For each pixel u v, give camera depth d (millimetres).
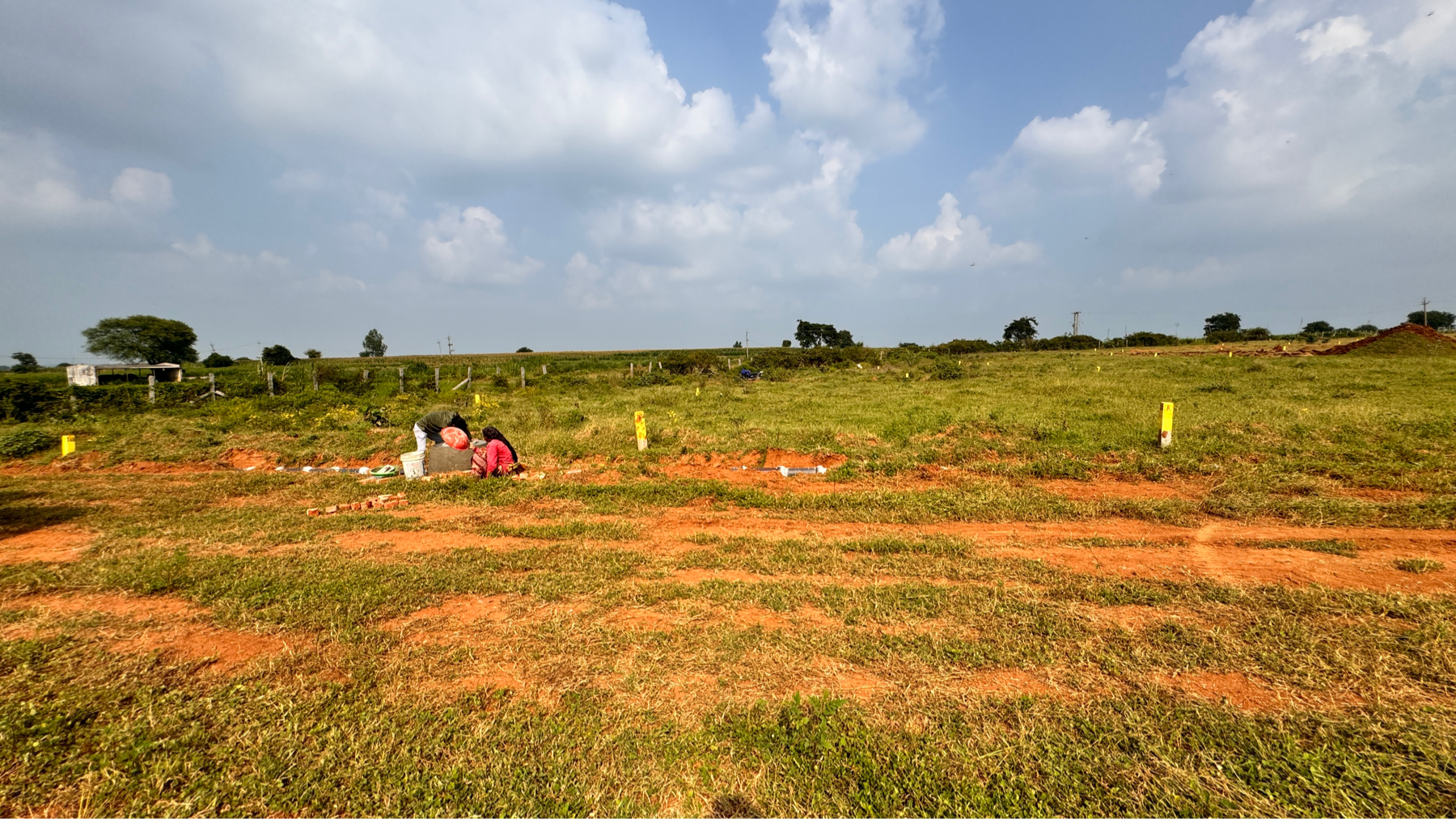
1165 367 27000
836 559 5551
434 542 6469
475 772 2697
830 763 2699
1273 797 2439
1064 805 2439
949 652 3688
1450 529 5879
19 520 7492
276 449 12094
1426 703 3047
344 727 3025
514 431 13586
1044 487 8133
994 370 29719
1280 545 5613
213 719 3109
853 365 39531
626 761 2781
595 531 6672
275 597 4738
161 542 6457
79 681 3504
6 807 2537
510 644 3961
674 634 4055
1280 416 11125
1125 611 4262
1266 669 3418
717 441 10984
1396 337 31172
